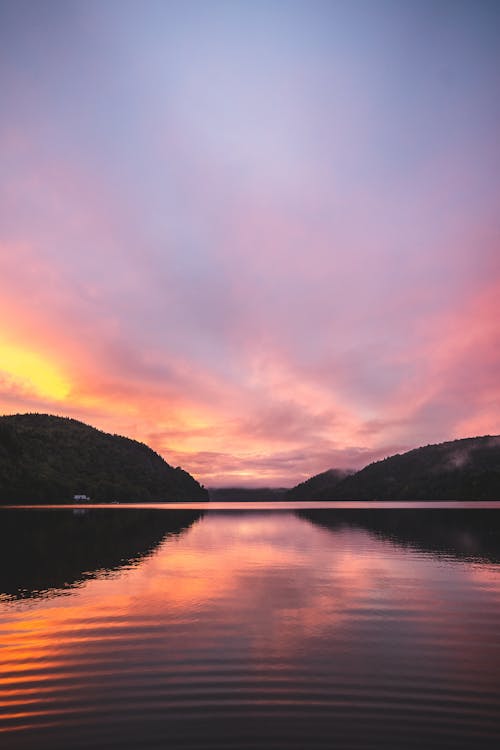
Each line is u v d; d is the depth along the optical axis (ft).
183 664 38.99
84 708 31.30
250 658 40.32
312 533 159.63
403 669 38.04
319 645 43.65
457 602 59.93
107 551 111.04
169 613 54.65
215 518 266.16
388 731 28.50
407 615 53.88
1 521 216.95
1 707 31.48
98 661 39.63
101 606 57.82
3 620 51.90
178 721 29.60
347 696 33.17
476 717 30.27
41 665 38.73
